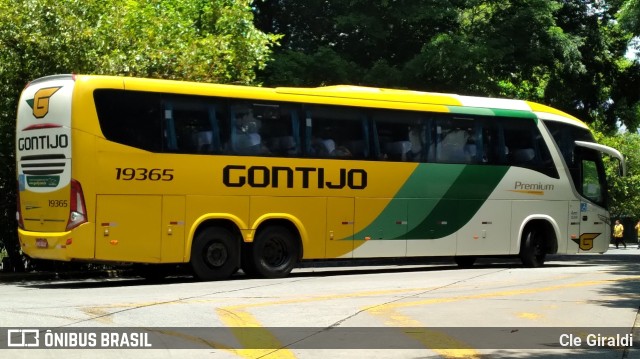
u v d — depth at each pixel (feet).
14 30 61.36
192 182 56.13
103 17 65.16
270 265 59.57
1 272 67.82
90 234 52.75
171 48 67.41
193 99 56.59
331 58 85.71
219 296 45.91
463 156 67.26
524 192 70.13
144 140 54.60
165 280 61.41
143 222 54.39
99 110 53.36
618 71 109.40
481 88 89.15
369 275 61.57
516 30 92.68
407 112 64.95
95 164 52.95
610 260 91.35
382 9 88.99
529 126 71.10
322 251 61.00
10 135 64.64
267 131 59.21
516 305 40.98
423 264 83.97
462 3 91.40
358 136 62.69
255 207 58.39
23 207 55.83
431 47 85.97
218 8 75.51
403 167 64.34
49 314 37.88
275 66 84.74
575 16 107.24
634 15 86.74
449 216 66.33
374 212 63.00
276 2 96.94
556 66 99.55
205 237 57.06
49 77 54.70
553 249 72.08
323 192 61.00
